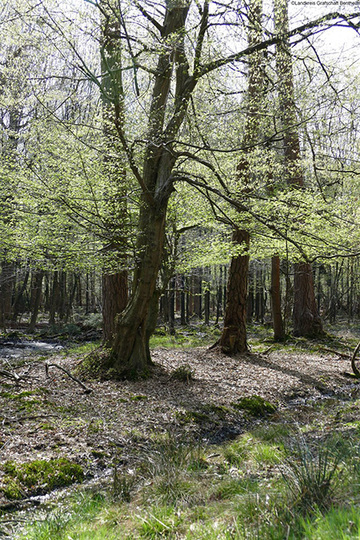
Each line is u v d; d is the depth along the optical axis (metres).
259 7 7.07
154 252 8.62
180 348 13.78
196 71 7.58
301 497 2.81
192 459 5.08
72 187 8.30
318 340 15.78
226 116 8.61
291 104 7.81
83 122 8.23
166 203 8.57
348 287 27.50
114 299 10.65
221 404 7.66
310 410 7.77
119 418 6.57
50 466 4.89
